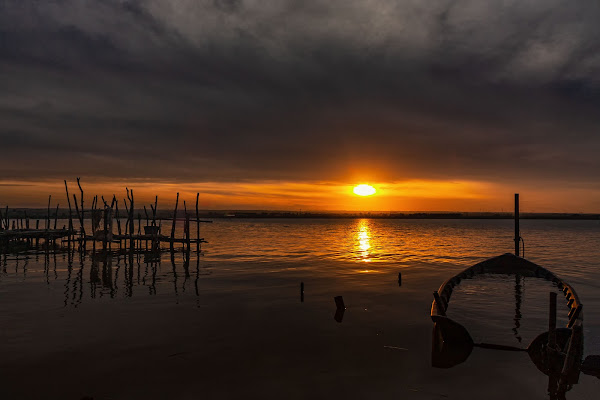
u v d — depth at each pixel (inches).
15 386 365.1
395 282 890.7
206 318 581.9
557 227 4793.3
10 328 526.9
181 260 1243.2
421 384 375.2
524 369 410.3
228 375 390.9
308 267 1117.1
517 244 1013.2
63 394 350.9
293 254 1470.2
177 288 794.8
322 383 375.2
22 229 1485.0
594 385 377.1
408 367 413.1
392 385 372.2
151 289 782.5
